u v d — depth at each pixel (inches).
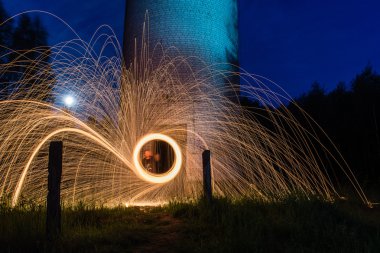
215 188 391.5
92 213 250.8
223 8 613.6
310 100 755.4
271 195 300.5
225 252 176.7
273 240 194.4
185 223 239.1
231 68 624.4
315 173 559.8
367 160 556.1
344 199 358.6
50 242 185.6
